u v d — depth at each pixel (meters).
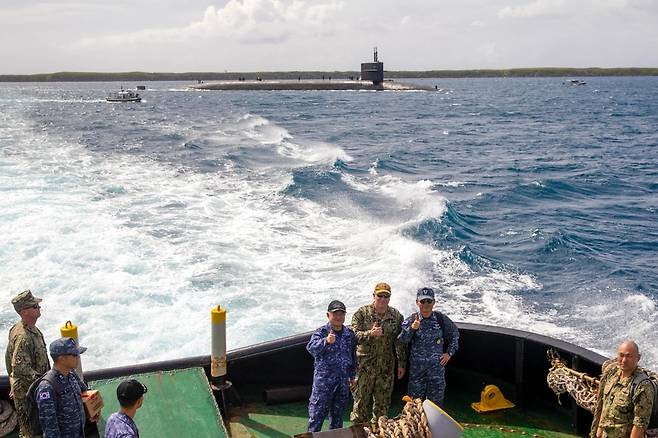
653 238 19.50
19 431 5.91
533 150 43.25
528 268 15.76
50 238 15.10
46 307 11.35
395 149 41.56
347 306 12.12
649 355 10.86
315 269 14.18
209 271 13.54
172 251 14.82
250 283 13.04
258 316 11.45
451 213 20.78
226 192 22.45
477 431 6.23
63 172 24.66
